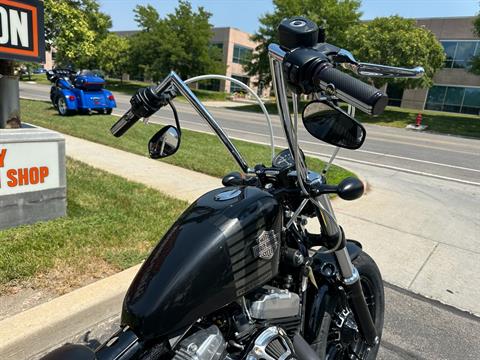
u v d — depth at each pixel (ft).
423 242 15.44
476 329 10.03
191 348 4.35
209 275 4.42
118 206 15.42
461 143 51.52
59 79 45.14
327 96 3.97
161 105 5.43
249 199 4.96
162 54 116.06
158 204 16.05
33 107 49.88
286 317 5.46
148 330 4.24
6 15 11.49
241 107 95.91
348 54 4.72
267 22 96.99
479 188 25.31
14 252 10.87
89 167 21.56
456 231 16.87
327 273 6.41
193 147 30.40
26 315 8.35
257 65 101.86
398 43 74.28
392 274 12.68
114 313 9.45
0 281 9.53
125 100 84.74
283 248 5.77
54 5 50.67
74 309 8.69
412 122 76.84
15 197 12.43
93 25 76.33
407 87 79.87
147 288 4.39
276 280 6.00
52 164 13.11
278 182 5.78
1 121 12.74
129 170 22.18
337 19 89.04
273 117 71.31
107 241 12.08
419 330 9.83
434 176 28.37
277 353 4.92
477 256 14.40
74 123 37.99
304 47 4.25
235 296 4.64
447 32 105.40
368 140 47.42
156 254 4.69
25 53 12.05
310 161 28.30
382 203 20.40
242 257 4.64
